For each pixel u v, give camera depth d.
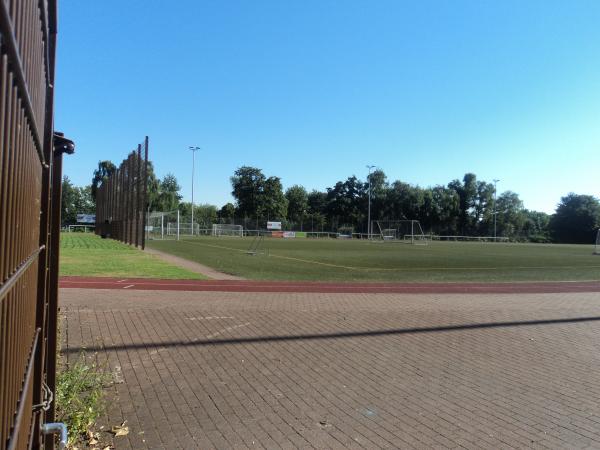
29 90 1.86
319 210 120.62
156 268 20.22
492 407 5.35
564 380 6.38
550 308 12.13
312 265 24.39
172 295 12.77
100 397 5.17
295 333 8.64
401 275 20.41
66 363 6.23
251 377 6.14
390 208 111.50
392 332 8.95
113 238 55.53
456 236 101.81
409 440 4.47
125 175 46.84
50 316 3.82
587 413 5.24
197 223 87.94
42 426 3.23
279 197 111.44
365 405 5.31
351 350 7.60
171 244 46.44
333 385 5.93
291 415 4.98
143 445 4.23
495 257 35.59
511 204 115.94
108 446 4.20
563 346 8.26
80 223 106.31
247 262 25.36
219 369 6.44
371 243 63.41
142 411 4.98
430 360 7.16
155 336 8.11
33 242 2.54
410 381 6.17
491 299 13.59
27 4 1.69
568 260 33.56
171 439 4.36
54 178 3.83
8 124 1.46
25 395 2.21
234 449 4.21
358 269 22.78
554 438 4.59
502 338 8.73
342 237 91.94
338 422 4.84
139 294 12.79
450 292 15.05
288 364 6.75
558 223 103.44
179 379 6.00
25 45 1.68
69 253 28.84
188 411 5.01
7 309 1.61
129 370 6.31
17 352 1.95
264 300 12.35
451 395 5.70
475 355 7.51
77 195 118.06
